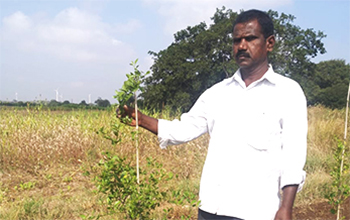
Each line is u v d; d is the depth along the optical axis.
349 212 5.04
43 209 4.93
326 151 8.56
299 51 35.78
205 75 38.00
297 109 1.97
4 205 5.14
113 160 2.36
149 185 2.38
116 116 2.38
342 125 9.59
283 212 1.87
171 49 40.28
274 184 2.01
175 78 38.16
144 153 7.48
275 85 2.02
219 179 2.05
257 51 2.04
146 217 2.43
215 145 2.11
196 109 2.30
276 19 37.09
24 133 7.71
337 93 41.44
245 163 2.00
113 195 2.38
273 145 2.00
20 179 6.37
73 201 5.28
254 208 1.98
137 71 2.26
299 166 1.91
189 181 6.25
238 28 2.07
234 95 2.11
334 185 4.23
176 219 4.67
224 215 2.02
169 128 2.31
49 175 6.32
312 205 5.38
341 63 51.16
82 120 8.50
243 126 2.03
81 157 7.18
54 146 7.50
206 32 38.09
